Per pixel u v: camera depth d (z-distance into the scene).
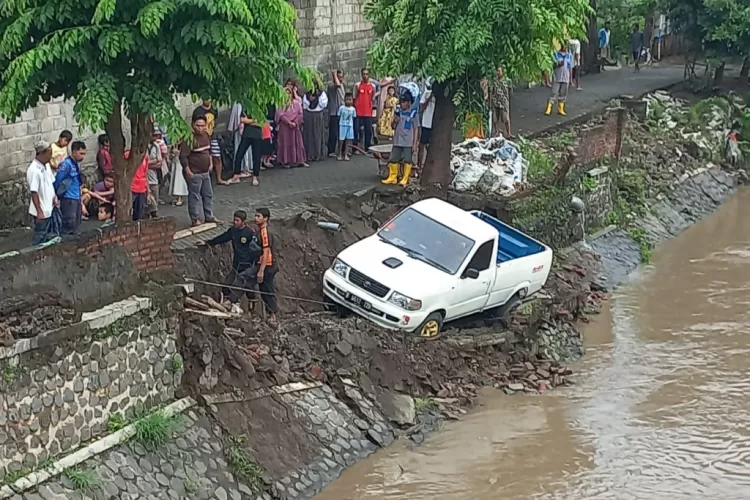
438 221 21.80
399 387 19.67
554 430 19.44
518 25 23.88
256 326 18.77
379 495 16.83
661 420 20.08
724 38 44.69
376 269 20.62
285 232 21.98
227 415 16.78
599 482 17.69
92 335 14.77
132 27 15.59
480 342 21.56
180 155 21.20
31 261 14.22
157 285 16.38
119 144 17.55
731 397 21.17
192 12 15.51
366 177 26.73
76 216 18.58
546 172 28.80
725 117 42.91
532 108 38.44
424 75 24.30
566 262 27.69
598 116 35.81
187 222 21.52
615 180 32.66
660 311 26.28
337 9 32.41
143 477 14.96
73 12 15.85
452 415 19.66
